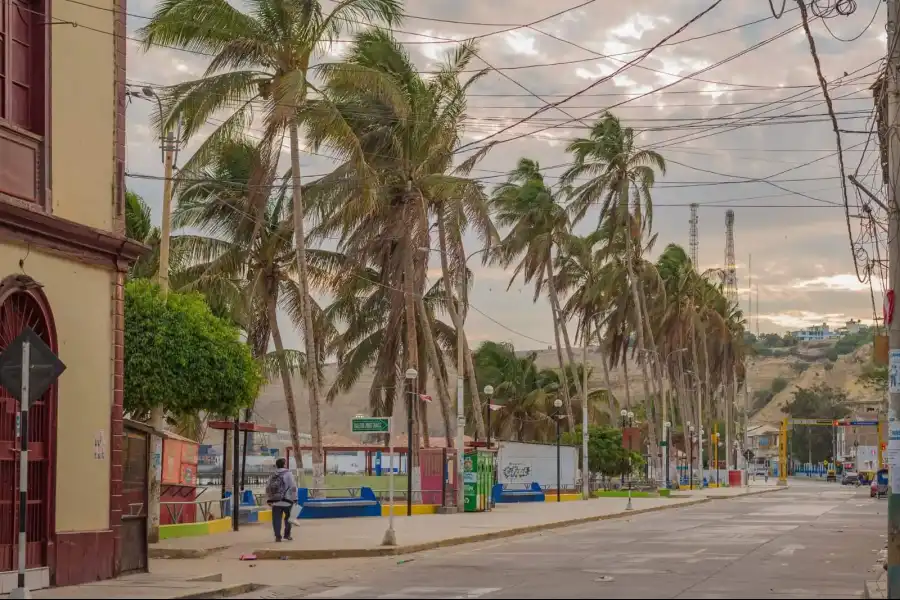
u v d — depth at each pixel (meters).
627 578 17.81
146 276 41.16
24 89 16.70
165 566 20.81
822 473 174.62
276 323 46.78
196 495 33.19
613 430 77.44
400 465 58.84
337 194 42.31
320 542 25.36
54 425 16.55
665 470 79.50
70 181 17.30
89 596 15.02
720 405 156.50
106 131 18.31
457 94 44.41
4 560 15.50
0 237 15.47
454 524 32.88
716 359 116.12
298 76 33.19
